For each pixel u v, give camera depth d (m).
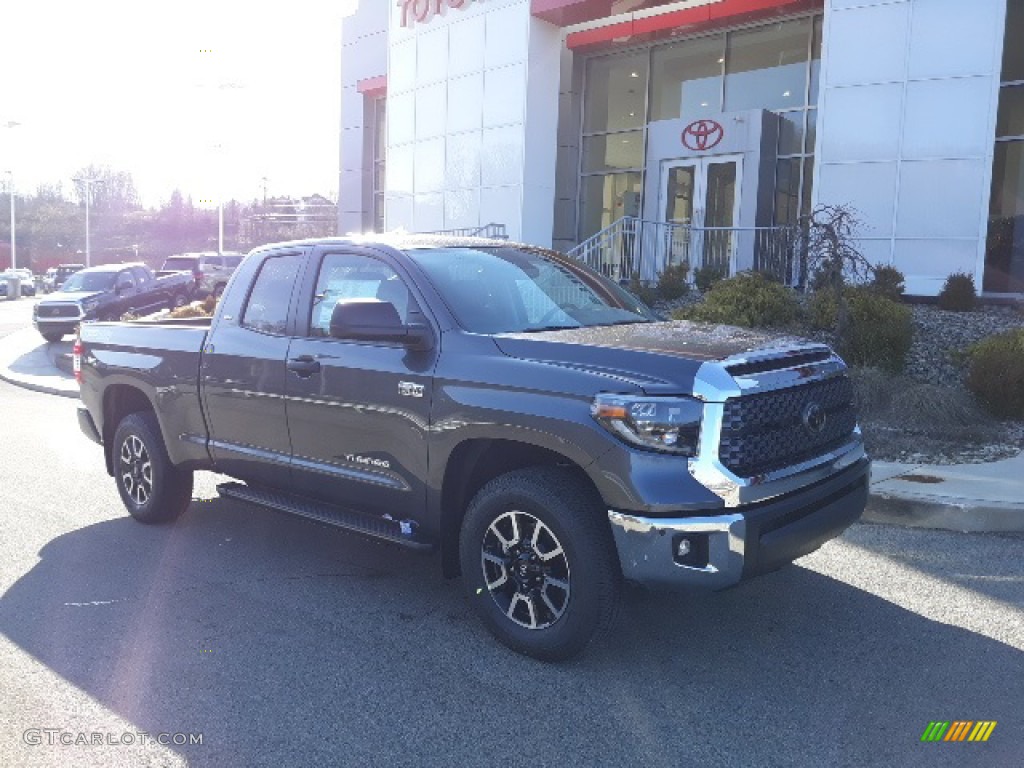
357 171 32.34
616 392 3.75
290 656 4.21
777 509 3.80
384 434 4.59
